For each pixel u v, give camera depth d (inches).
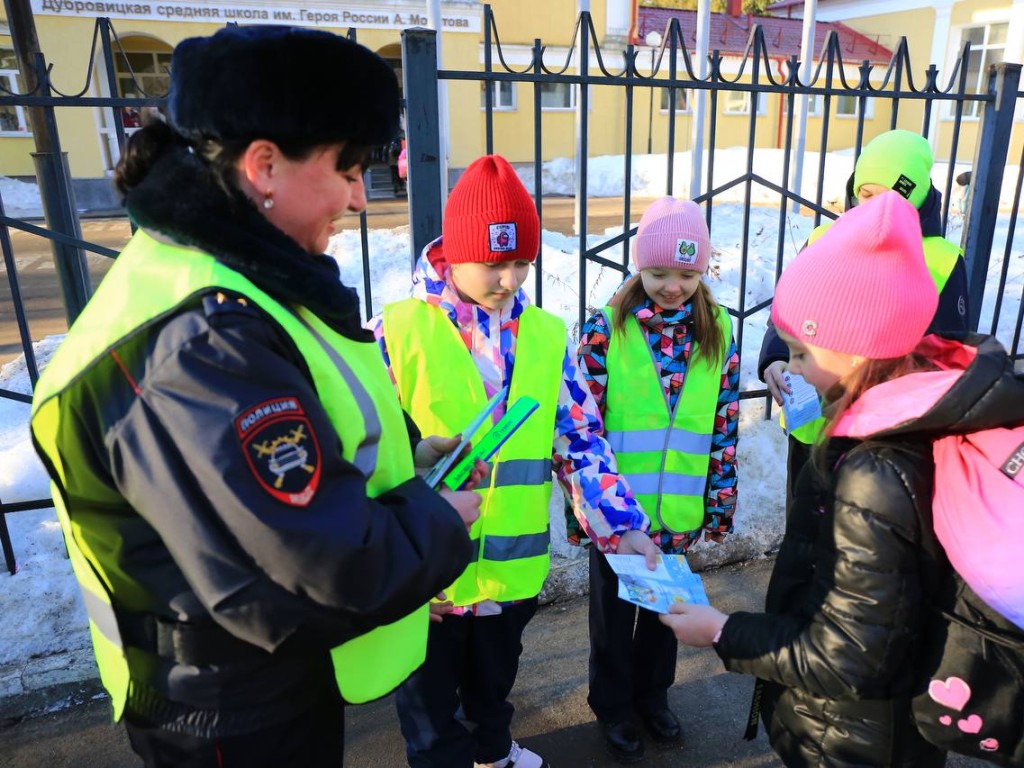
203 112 39.1
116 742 91.0
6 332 249.9
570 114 745.6
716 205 400.8
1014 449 45.0
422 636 52.7
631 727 90.9
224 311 37.8
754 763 90.6
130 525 40.9
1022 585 42.8
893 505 47.4
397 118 45.1
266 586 38.1
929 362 52.0
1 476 128.7
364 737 93.2
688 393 88.0
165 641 42.1
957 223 336.8
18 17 119.3
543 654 108.3
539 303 122.3
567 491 78.9
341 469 40.3
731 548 129.0
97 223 453.1
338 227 48.0
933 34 829.8
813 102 815.7
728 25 853.2
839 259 51.2
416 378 73.4
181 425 36.6
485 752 82.4
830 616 49.6
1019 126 702.5
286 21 602.5
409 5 634.2
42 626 102.5
